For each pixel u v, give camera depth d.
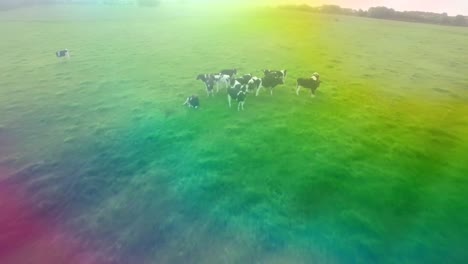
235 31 47.25
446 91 20.89
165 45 36.69
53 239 9.15
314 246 8.62
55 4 80.38
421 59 29.98
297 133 14.85
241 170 12.01
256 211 9.90
